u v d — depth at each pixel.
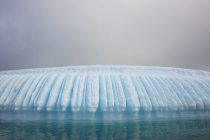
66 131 18.00
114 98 22.31
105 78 25.03
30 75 27.12
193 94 24.50
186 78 27.50
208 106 23.66
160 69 28.22
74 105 21.56
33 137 16.66
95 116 21.05
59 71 27.06
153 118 21.48
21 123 20.45
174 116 22.20
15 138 16.52
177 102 23.05
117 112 21.28
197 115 22.94
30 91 24.03
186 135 17.09
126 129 18.41
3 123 20.58
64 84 24.22
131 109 21.55
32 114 22.02
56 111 21.56
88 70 26.73
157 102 22.62
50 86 24.16
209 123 20.52
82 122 20.23
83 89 23.31
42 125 19.73
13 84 25.70
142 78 25.81
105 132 17.62
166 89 24.47
